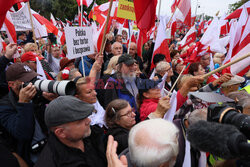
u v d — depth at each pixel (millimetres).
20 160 1506
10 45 2275
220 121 858
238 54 2566
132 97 2488
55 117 1151
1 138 1580
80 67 3803
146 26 3025
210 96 1691
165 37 3369
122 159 879
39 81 1591
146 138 967
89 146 1397
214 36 2758
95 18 6086
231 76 2193
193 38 5078
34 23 5441
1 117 1586
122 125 1811
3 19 2418
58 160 1163
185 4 4512
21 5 4934
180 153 1453
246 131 756
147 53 5348
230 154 639
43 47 6387
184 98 1954
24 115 1508
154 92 2385
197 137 693
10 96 1678
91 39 2588
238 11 4039
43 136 1764
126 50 5555
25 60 2998
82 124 1201
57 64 4887
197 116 1453
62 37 6902
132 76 2477
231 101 1658
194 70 3623
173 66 4828
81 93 1797
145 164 933
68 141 1223
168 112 1989
